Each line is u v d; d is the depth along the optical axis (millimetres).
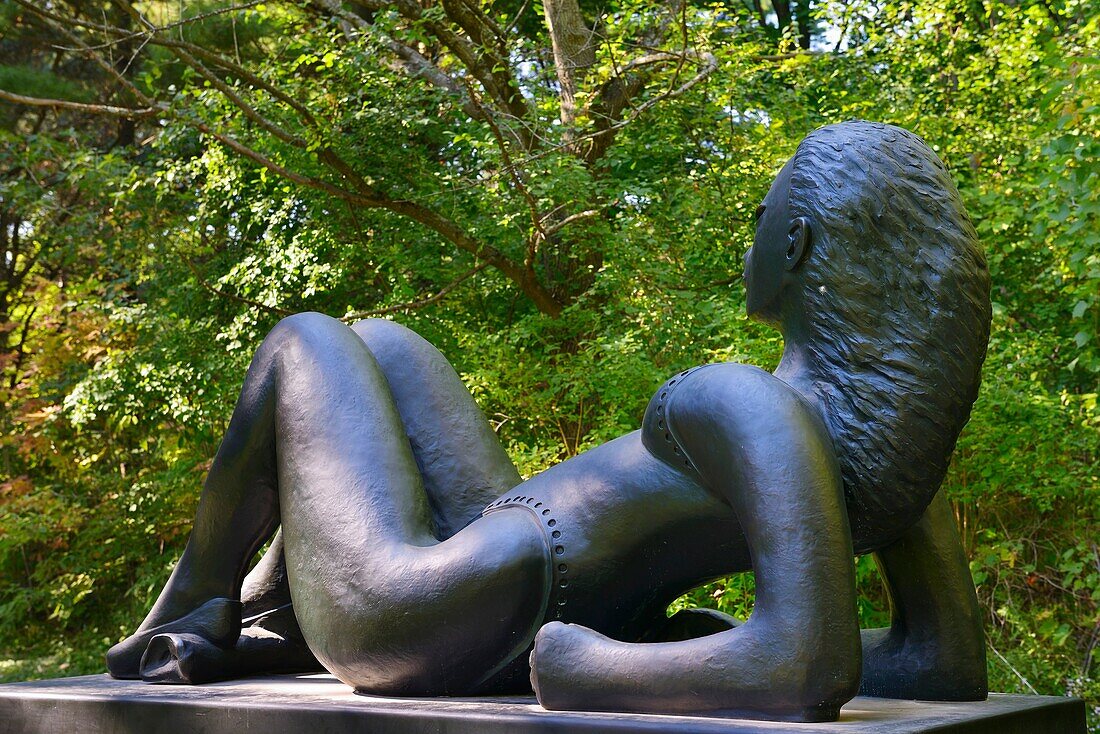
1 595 8984
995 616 5203
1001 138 6105
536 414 5699
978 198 5340
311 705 1628
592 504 1677
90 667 7449
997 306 5141
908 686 1702
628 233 5582
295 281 7352
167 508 8258
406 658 1706
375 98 6895
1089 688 4480
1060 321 6047
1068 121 3898
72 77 9953
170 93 6852
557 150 5898
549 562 1665
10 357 9211
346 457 1857
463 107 6680
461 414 2102
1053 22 5727
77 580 8352
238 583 2154
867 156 1579
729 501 1512
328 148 6641
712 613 1808
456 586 1657
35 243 9703
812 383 1580
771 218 1663
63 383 8695
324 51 6723
